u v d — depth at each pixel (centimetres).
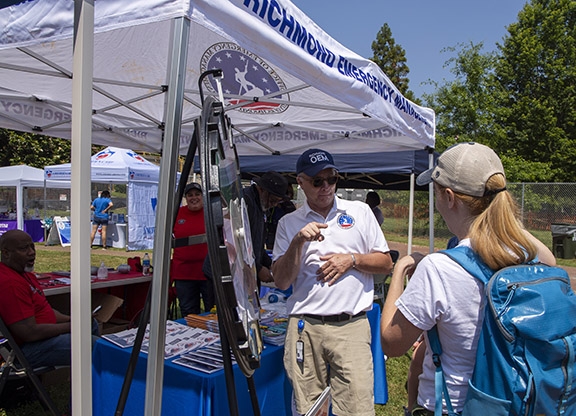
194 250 441
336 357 222
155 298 142
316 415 181
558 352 108
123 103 380
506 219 123
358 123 455
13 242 301
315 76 210
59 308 447
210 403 195
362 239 241
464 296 121
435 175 138
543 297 112
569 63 2386
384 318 137
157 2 138
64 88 372
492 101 2267
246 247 172
